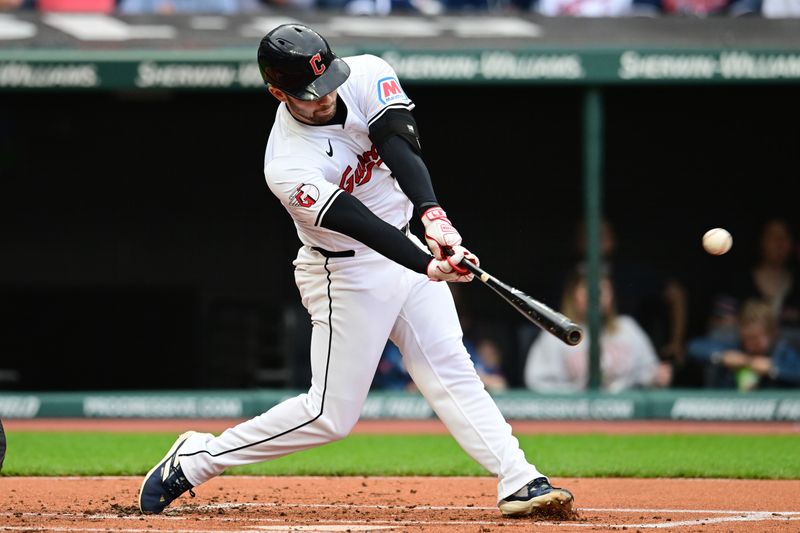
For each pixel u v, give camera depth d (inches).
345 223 576.4
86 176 1560.0
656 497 761.0
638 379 1465.3
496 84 1359.5
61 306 1566.2
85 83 1347.2
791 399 1379.2
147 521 625.0
